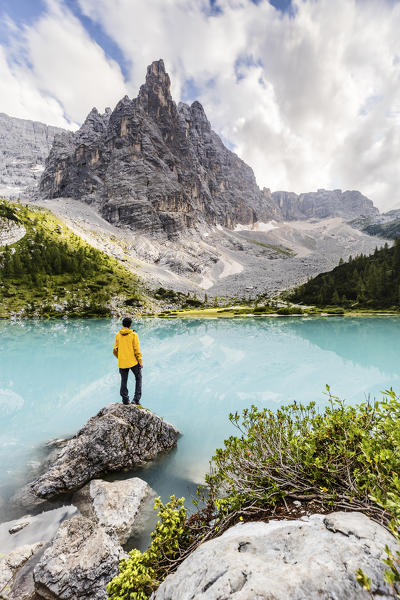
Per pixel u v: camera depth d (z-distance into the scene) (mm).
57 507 6129
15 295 100688
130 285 139500
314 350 24844
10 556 4668
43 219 169000
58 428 10312
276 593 1896
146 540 5262
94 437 7496
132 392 14312
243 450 4414
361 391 13336
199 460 7977
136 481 6750
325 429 3924
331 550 2242
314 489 3420
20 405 12656
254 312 99812
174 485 6832
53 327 54625
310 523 2762
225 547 2637
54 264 126812
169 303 135375
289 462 3926
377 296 105000
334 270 150125
